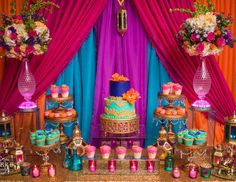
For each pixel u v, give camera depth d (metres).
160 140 3.06
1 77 3.42
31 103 3.12
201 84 3.14
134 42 3.47
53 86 3.18
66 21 3.35
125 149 2.91
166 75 3.52
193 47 2.97
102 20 3.40
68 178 2.77
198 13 2.99
